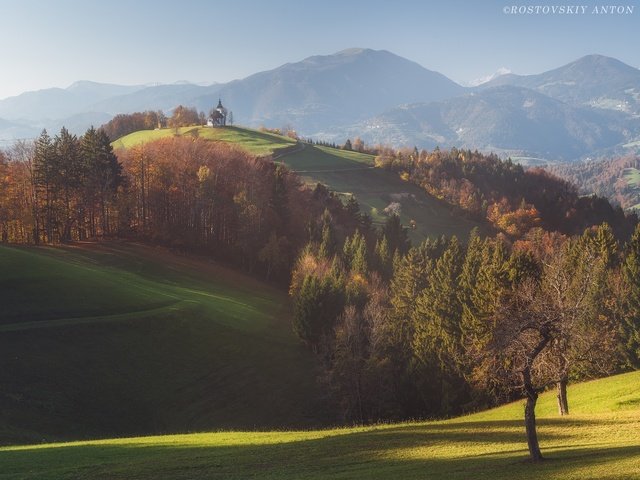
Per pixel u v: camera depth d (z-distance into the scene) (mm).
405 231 155875
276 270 140625
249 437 44500
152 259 121375
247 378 78188
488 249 89688
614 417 40375
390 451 35156
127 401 65688
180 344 80625
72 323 75188
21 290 79812
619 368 69250
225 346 84375
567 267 73938
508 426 41125
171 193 138250
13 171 118875
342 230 159500
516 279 63688
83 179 123875
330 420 73500
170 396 69312
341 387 75188
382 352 79938
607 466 24516
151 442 42656
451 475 26734
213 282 119625
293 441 41219
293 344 93125
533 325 30750
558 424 39969
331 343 82625
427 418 73062
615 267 84375
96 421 60656
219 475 31312
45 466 34531
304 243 146250
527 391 29312
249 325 94562
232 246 145000
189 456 36688
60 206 118688
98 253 115812
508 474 25750
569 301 41969
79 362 68625
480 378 59125
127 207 130750
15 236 118438
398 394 77500
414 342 80562
